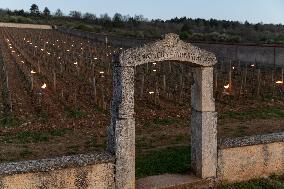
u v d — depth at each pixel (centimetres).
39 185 1024
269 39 6294
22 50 5366
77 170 1070
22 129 1981
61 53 4997
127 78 1098
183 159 1484
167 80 3344
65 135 1903
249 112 2397
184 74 3575
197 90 1232
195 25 9925
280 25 9844
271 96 2825
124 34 7844
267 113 2388
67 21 13250
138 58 1103
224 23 10006
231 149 1269
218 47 4697
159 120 2180
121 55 1081
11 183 992
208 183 1238
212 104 1227
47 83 3166
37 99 2567
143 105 2522
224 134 1941
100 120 2159
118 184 1120
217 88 3042
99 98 2656
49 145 1750
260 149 1315
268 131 2012
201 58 1186
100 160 1091
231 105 2575
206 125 1223
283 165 1362
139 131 1986
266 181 1291
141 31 8650
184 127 2072
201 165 1231
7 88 2862
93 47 5725
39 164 1034
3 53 5019
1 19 12475
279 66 3966
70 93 2798
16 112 2283
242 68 4050
